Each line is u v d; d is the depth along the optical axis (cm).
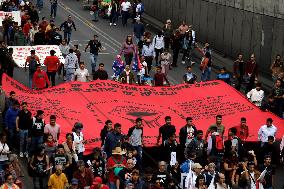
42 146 2425
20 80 3759
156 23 5322
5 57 3538
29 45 4359
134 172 2217
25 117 2678
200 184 2244
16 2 5250
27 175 2628
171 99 3195
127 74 3453
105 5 5541
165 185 2259
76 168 2327
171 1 5166
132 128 2647
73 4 6072
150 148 2739
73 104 3059
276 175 2762
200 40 4766
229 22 4366
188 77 3497
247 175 2402
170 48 4578
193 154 2384
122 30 5191
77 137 2511
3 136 2420
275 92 3322
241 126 2783
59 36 4172
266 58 3991
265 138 2780
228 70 4125
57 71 3838
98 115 2986
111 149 2520
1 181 2250
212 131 2636
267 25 3950
